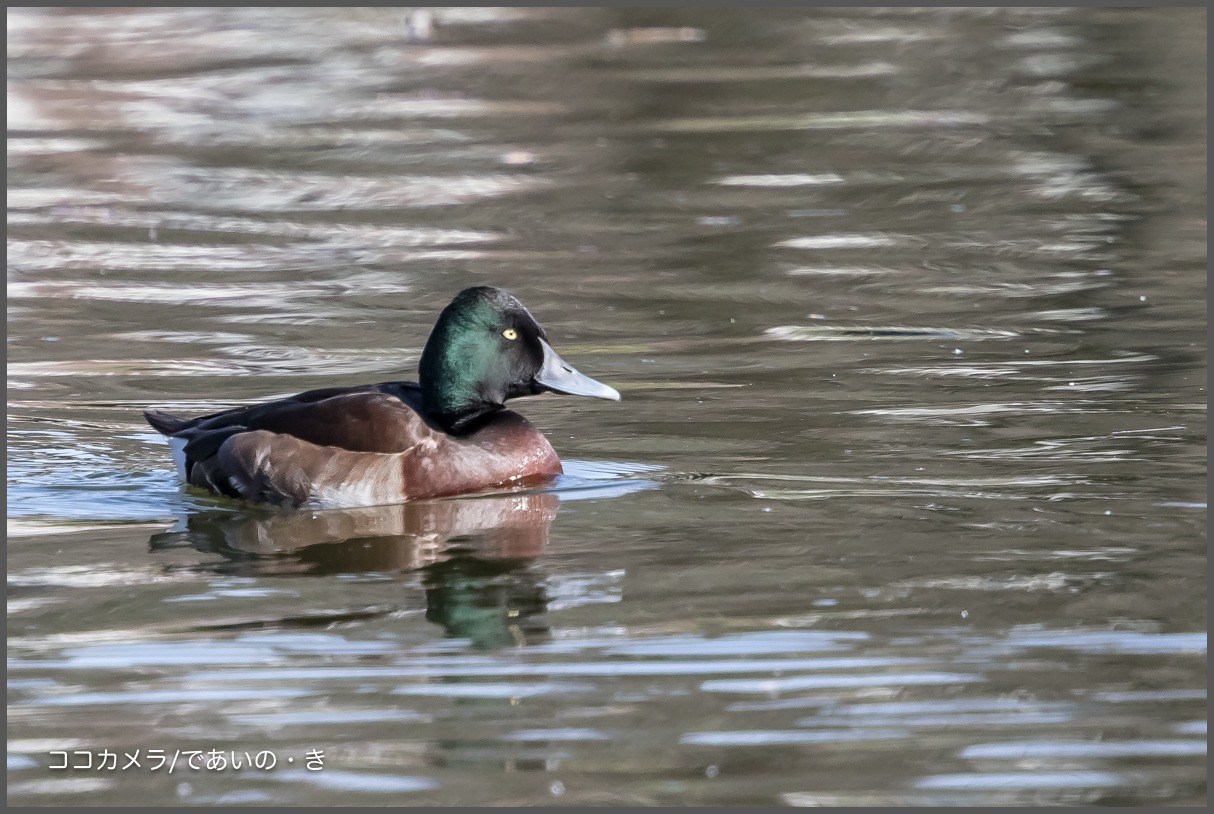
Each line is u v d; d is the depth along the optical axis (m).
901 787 7.25
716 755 7.54
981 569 9.79
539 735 7.75
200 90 28.36
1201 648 8.62
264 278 18.36
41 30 32.62
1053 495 11.16
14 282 18.22
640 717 7.92
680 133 25.27
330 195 22.23
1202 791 7.21
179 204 21.88
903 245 19.39
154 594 9.65
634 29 32.59
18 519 11.20
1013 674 8.34
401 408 11.83
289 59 30.42
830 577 9.70
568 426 13.27
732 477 11.79
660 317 16.55
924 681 8.27
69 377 14.72
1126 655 8.54
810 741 7.66
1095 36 30.91
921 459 12.04
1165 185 21.88
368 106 27.27
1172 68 28.44
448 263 18.83
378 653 8.72
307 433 11.67
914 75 28.61
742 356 15.14
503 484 11.79
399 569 10.05
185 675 8.45
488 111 26.73
